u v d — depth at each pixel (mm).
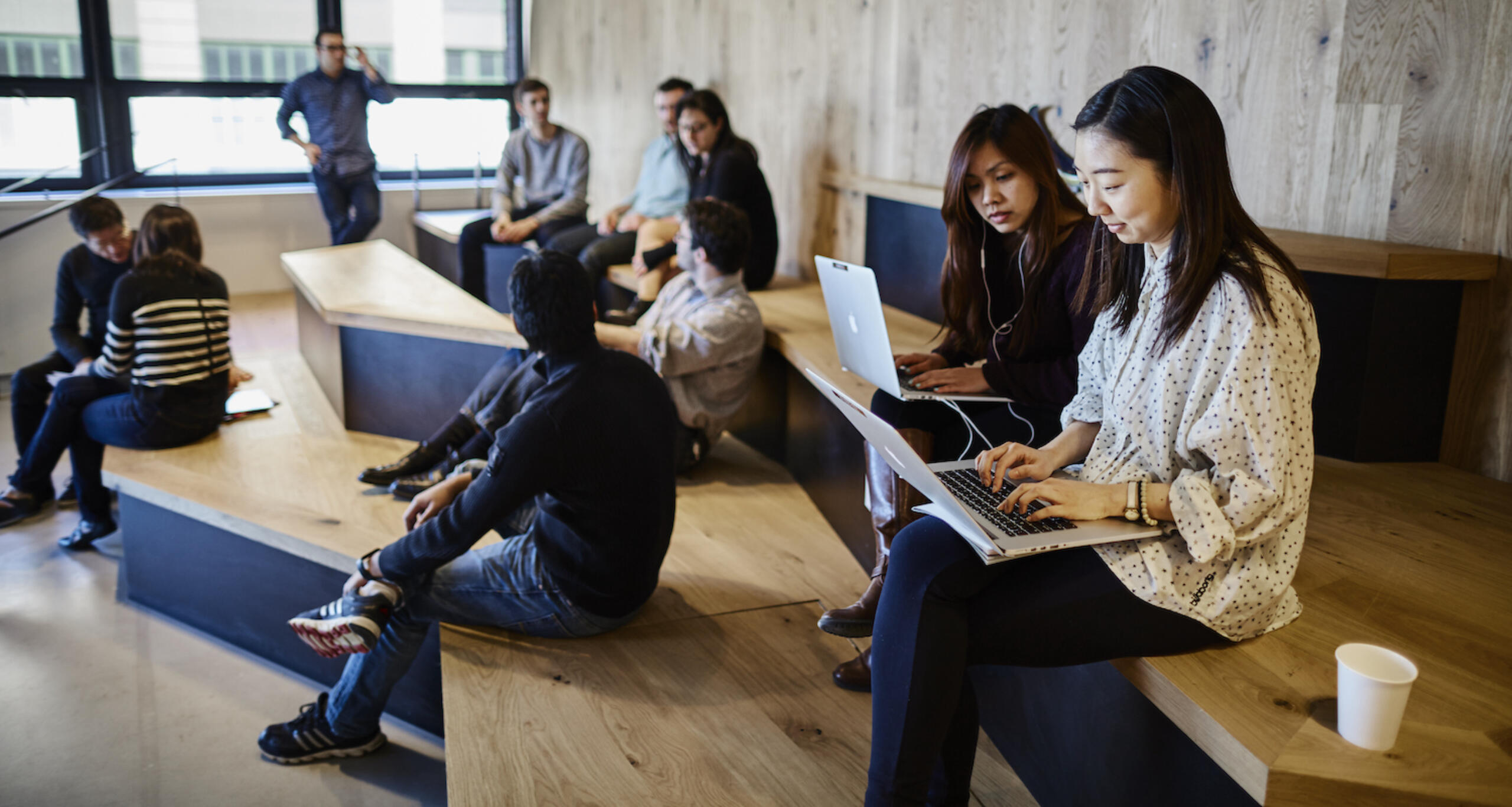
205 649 2812
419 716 2432
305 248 6215
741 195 4012
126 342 3105
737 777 1763
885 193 3721
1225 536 1269
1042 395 2039
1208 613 1362
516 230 5238
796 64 4410
